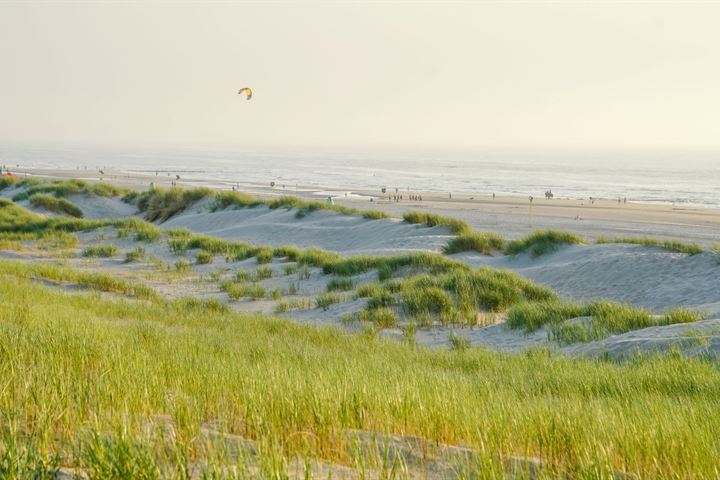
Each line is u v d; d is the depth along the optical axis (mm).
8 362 9469
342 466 6344
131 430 6398
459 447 7586
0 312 19344
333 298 34719
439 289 32250
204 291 39688
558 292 38531
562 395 14398
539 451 7574
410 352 21500
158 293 38156
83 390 7855
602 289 37812
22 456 5219
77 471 5336
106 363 10445
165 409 8086
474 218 97625
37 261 48781
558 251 47250
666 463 7164
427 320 29328
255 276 43812
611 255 41875
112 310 27328
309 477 5371
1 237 59250
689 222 93688
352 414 8422
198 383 9898
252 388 9180
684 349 20000
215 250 54719
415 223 63000
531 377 16844
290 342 22266
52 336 12719
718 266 37156
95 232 62281
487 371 18172
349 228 65375
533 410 9422
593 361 19438
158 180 199875
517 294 33062
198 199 86688
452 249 51750
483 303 32281
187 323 26219
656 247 43375
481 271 35844
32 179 101750
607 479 6238
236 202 82000
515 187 190500
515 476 6062
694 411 10953
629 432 8047
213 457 5387
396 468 6223
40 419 6398
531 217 97812
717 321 23016
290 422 7664
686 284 35750
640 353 19562
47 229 62469
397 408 8867
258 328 25703
